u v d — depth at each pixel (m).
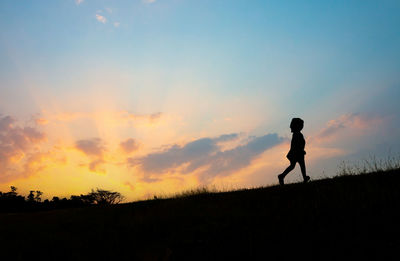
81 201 36.19
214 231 7.22
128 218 9.91
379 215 6.45
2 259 6.98
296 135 10.57
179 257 6.28
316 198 8.45
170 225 8.21
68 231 9.06
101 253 6.91
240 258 5.78
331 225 6.43
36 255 7.14
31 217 11.82
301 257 5.45
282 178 10.74
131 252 6.91
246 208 8.96
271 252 5.78
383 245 5.31
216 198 11.03
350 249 5.39
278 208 8.32
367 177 9.69
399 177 8.88
